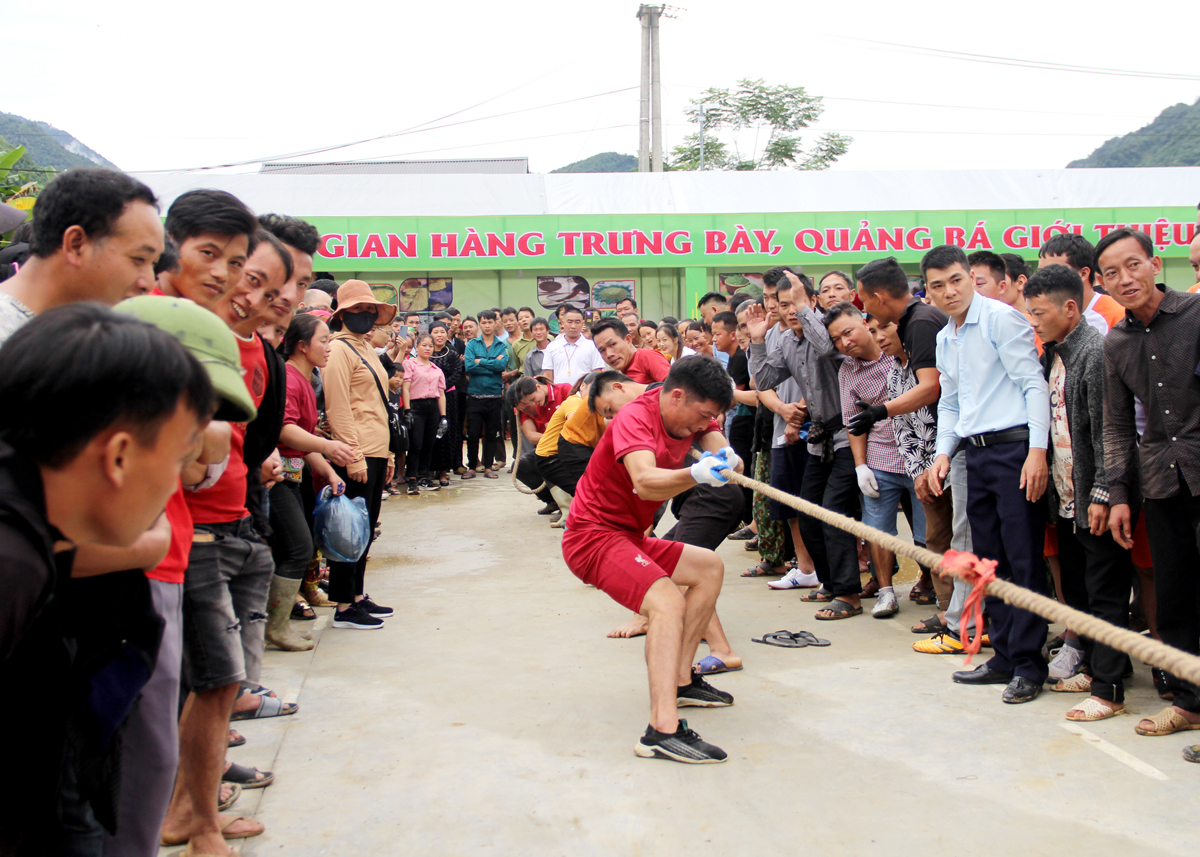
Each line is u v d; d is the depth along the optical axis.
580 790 2.91
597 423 5.51
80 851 1.53
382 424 5.05
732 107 32.72
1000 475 3.70
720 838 2.60
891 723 3.42
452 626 4.83
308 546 4.32
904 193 15.65
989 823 2.65
